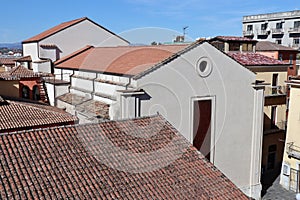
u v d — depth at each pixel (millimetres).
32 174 9969
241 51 33000
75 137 12102
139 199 10156
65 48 37656
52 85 26047
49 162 10617
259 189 22812
